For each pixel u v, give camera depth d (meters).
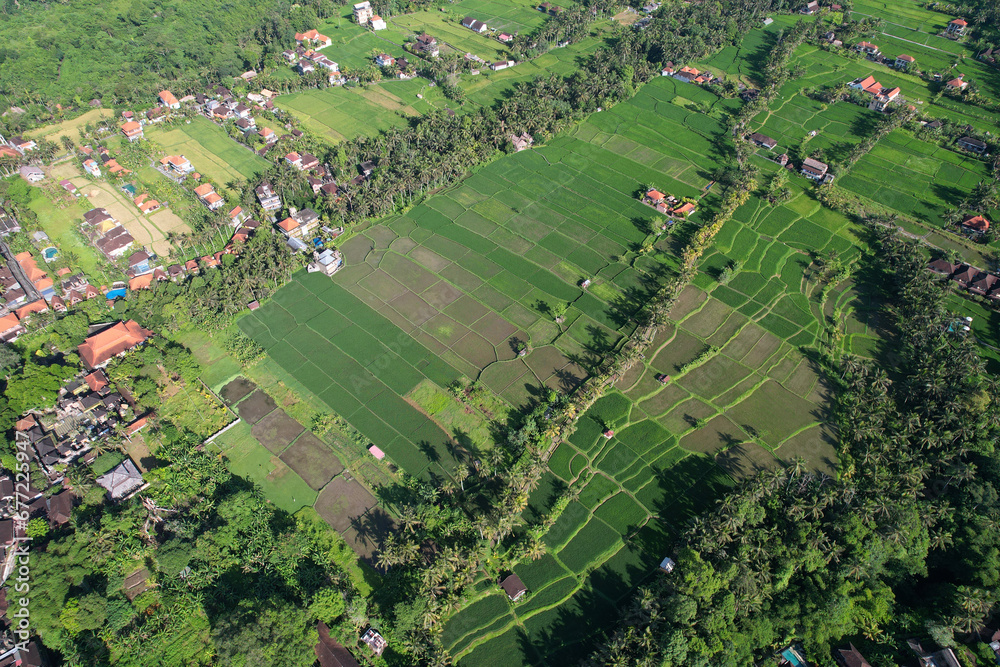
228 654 93.56
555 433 126.44
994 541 107.00
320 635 100.62
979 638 98.00
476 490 120.31
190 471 122.25
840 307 158.50
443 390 139.50
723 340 150.00
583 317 155.38
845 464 123.94
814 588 103.50
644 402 136.62
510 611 105.44
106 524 111.06
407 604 100.50
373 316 157.00
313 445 129.88
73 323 149.25
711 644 95.31
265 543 111.44
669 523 116.00
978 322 152.75
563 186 198.88
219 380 142.62
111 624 101.75
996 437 122.81
